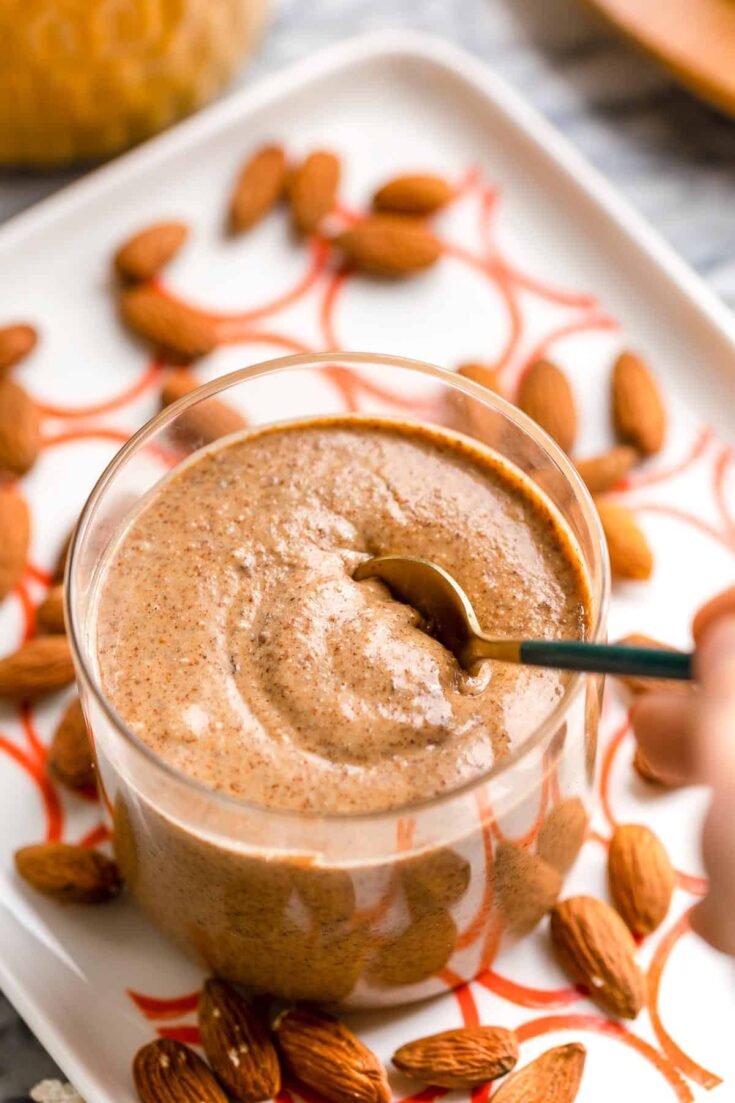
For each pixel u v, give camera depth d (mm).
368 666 411
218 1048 430
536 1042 439
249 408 450
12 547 491
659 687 476
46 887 449
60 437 517
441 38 598
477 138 563
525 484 442
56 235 542
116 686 417
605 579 408
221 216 551
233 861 401
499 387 512
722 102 568
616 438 516
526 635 426
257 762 406
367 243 537
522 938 446
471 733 409
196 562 432
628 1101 431
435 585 425
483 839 401
